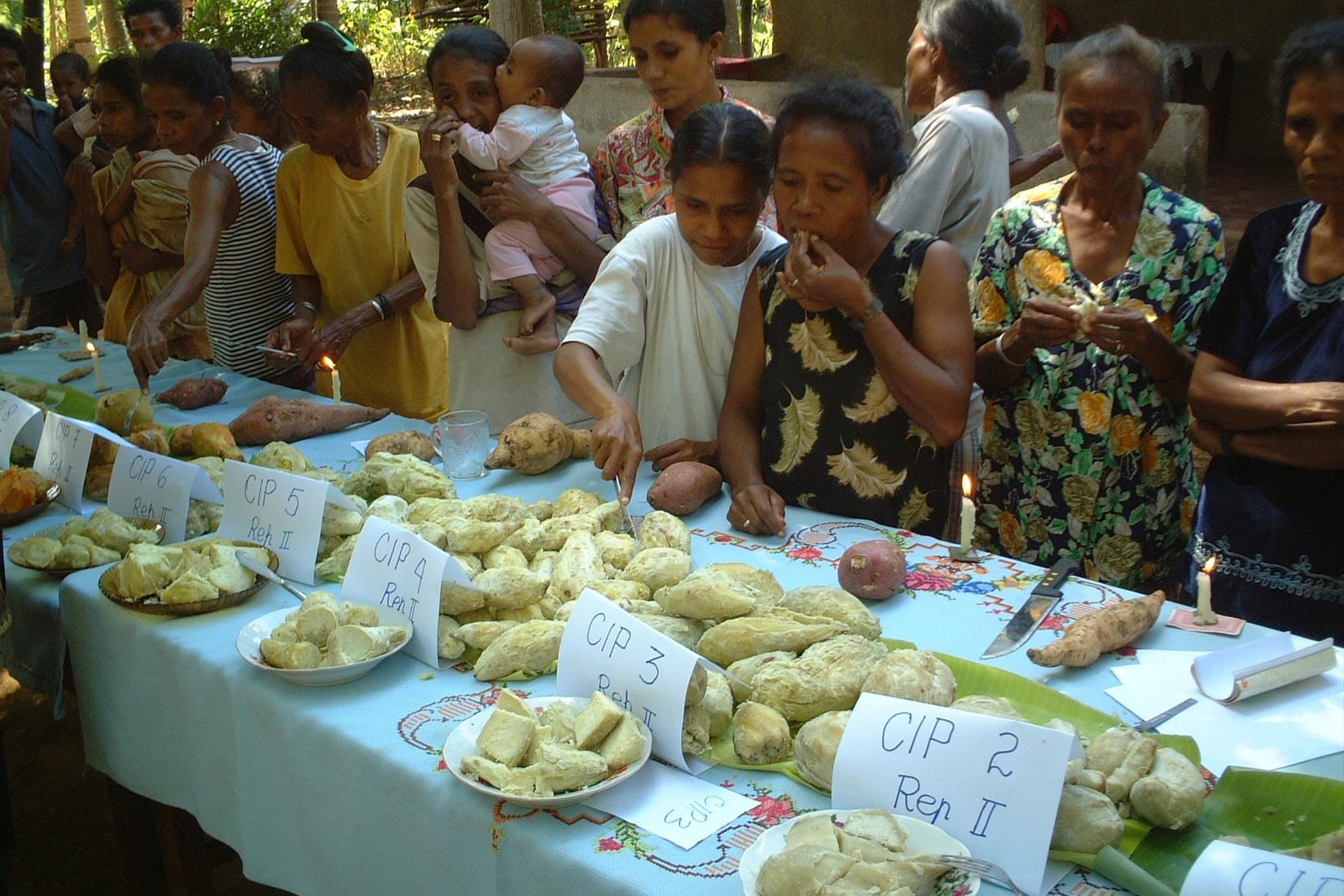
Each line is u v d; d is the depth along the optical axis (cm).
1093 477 254
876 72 897
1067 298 251
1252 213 836
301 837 180
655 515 218
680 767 156
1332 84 197
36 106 606
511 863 145
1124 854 133
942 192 306
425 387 387
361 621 189
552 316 327
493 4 858
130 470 248
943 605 198
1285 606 219
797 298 222
